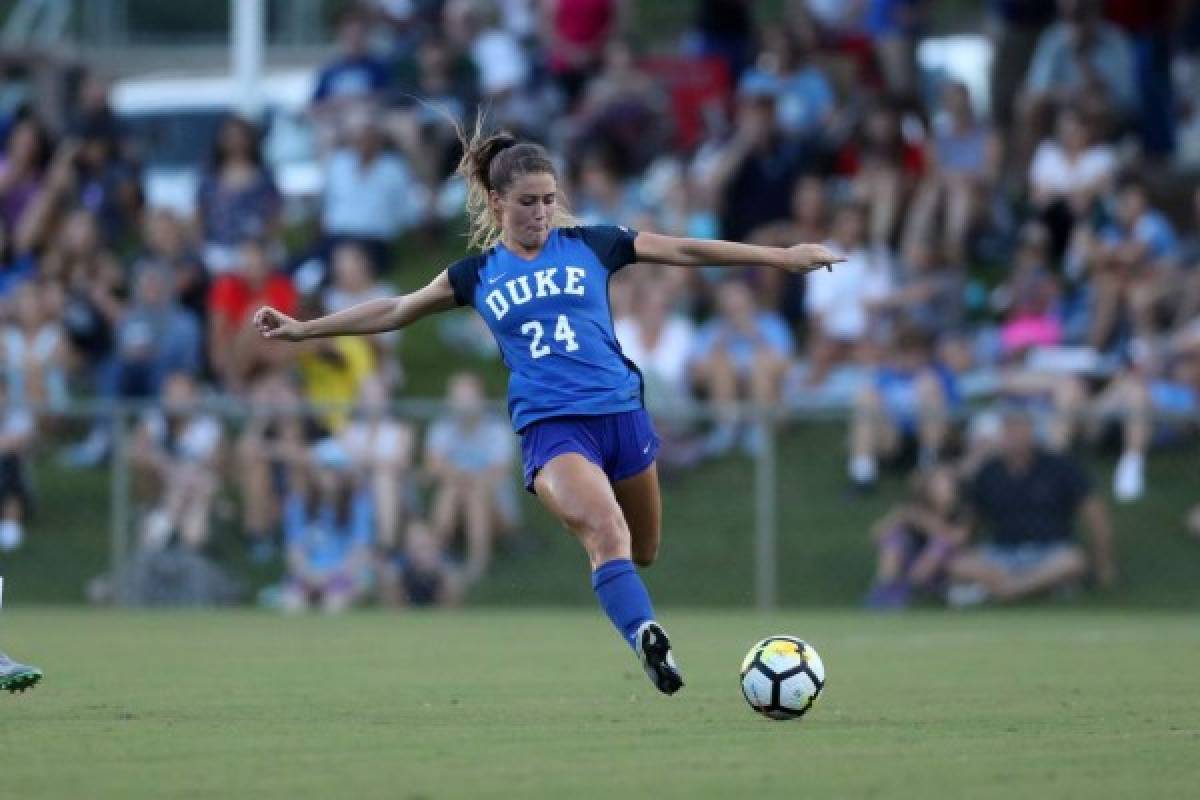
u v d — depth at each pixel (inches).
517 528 2518.5
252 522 2496.3
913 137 2913.4
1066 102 3102.9
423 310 1117.1
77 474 2632.9
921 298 2716.5
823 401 2664.9
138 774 824.9
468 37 3380.9
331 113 3235.7
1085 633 1937.7
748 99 2967.5
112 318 2928.2
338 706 1158.3
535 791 770.2
